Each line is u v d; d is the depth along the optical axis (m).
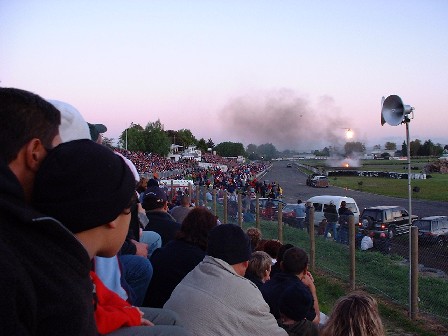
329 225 13.58
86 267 1.17
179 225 5.48
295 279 4.06
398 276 10.02
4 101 1.24
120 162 1.38
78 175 1.24
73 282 1.12
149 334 1.60
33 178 1.27
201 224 3.80
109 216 1.30
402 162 153.00
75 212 1.23
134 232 3.86
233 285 2.75
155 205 5.62
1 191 1.06
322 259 12.20
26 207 1.10
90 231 1.30
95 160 1.28
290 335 3.54
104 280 2.38
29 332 1.01
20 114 1.23
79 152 1.27
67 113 2.11
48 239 1.11
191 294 2.72
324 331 2.82
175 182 30.89
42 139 1.27
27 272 1.03
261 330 2.73
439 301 8.52
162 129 119.75
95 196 1.26
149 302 3.67
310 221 11.68
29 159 1.25
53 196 1.22
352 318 2.71
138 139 114.06
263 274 4.57
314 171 104.25
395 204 38.84
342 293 9.83
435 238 17.70
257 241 6.26
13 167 1.24
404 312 8.54
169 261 3.69
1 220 1.06
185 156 129.50
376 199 43.97
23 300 0.99
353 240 10.10
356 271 10.90
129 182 1.37
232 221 18.69
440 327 7.86
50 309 1.05
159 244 4.79
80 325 1.11
